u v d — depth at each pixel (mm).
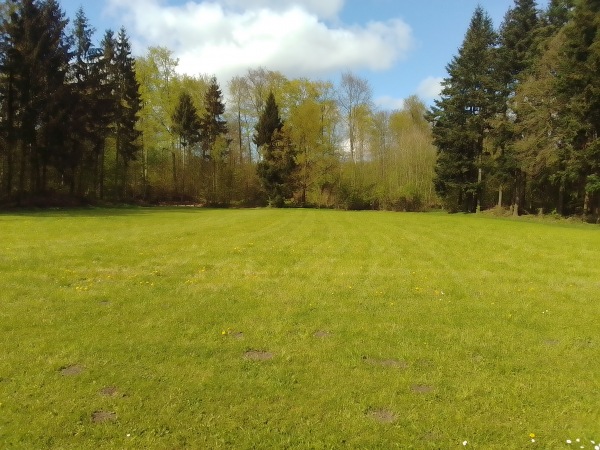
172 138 52719
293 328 6730
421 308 7961
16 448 3664
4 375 4941
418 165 52031
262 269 11375
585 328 6953
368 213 42719
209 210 41750
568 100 31672
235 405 4414
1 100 34156
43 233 18203
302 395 4633
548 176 35375
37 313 7148
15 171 38812
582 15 30000
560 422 4203
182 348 5832
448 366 5426
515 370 5355
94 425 4020
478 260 13578
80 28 41344
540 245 17438
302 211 42062
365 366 5402
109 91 42188
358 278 10477
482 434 3990
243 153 61125
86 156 42156
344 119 56125
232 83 59562
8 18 34656
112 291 8633
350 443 3836
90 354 5574
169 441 3814
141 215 31141
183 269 11133
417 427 4066
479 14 45719
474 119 43562
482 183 44281
